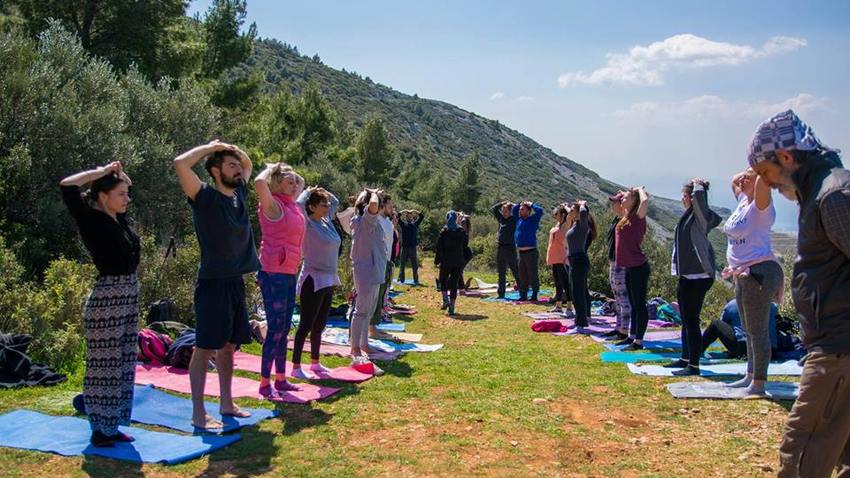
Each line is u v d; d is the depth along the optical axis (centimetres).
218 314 532
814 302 348
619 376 757
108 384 486
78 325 759
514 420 591
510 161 14162
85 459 465
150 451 482
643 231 904
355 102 12925
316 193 723
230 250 529
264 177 621
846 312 341
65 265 821
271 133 3550
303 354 850
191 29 2431
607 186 15662
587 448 526
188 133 1603
